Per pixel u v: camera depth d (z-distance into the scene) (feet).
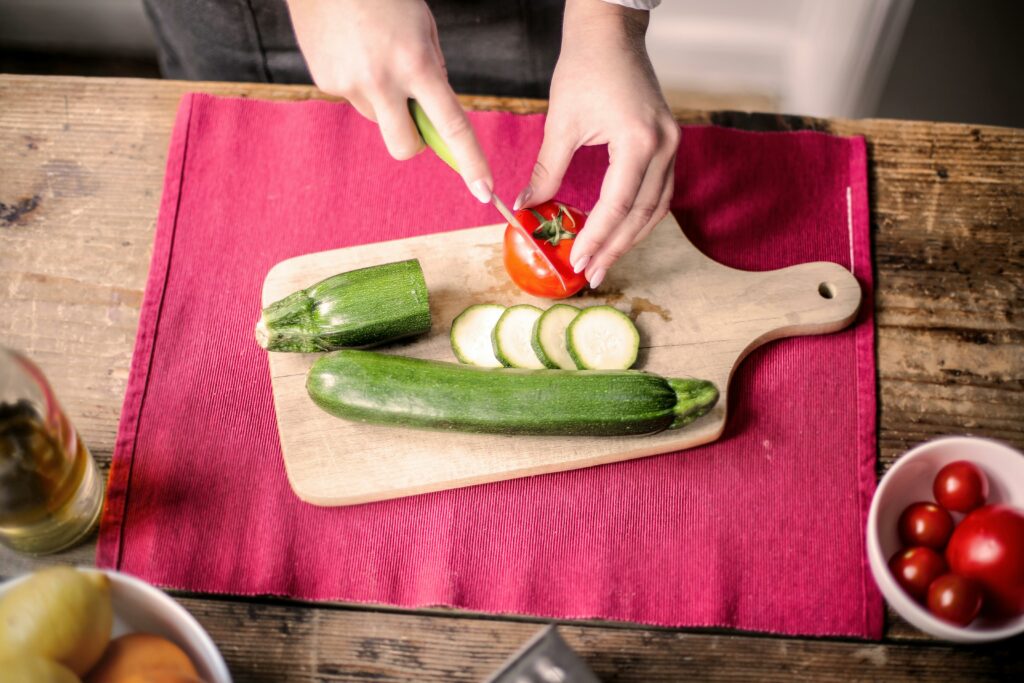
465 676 3.84
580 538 4.07
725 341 4.37
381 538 4.07
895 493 3.92
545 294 4.36
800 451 4.24
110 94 4.98
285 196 4.81
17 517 3.59
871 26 7.53
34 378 3.34
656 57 8.49
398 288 4.14
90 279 4.58
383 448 4.15
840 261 4.68
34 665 2.91
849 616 3.93
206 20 5.50
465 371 4.00
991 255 4.64
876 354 4.43
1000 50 7.91
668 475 4.19
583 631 3.92
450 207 4.82
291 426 4.20
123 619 3.47
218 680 3.25
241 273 4.63
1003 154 4.86
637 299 4.47
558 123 4.23
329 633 3.91
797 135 4.92
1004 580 3.54
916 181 4.82
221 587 3.98
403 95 3.81
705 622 3.92
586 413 3.89
